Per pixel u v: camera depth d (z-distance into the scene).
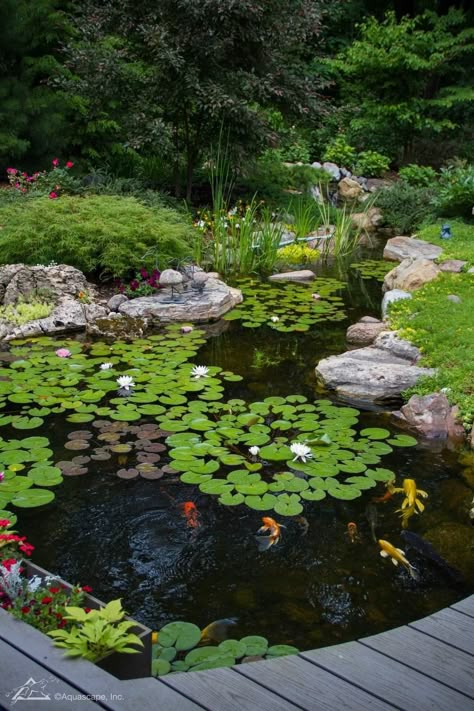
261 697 1.73
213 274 7.26
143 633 1.93
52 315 5.62
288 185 11.79
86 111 10.85
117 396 4.24
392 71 14.12
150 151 10.80
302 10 9.88
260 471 3.40
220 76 9.62
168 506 3.09
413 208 11.11
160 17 9.35
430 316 5.46
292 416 4.01
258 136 9.93
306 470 3.38
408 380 4.39
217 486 3.20
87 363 4.77
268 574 2.65
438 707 1.72
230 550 2.79
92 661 1.79
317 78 10.52
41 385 4.35
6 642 1.78
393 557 2.76
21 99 10.24
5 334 5.32
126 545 2.80
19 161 10.42
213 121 9.93
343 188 12.84
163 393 4.31
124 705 1.63
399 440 3.80
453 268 7.36
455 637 2.03
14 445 3.54
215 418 3.99
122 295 6.14
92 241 6.68
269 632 2.32
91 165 11.14
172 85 9.46
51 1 11.11
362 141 14.86
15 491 3.08
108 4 9.47
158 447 3.61
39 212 6.76
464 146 14.55
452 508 3.18
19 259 6.63
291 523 3.00
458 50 14.55
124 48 10.23
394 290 6.34
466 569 2.72
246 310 6.35
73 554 2.74
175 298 6.16
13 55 10.80
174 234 6.88
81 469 3.36
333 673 1.84
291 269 8.18
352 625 2.37
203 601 2.48
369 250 9.55
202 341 5.41
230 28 9.34
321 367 4.61
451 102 14.51
